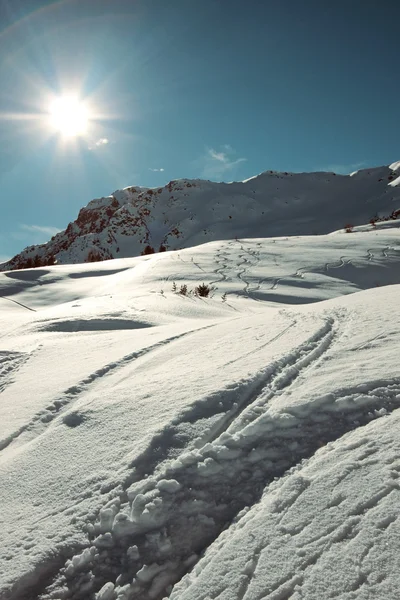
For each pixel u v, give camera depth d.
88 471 2.39
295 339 4.29
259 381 3.15
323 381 2.86
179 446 2.43
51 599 1.64
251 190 152.50
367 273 25.08
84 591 1.67
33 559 1.80
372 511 1.62
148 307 12.23
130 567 1.73
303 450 2.19
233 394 2.96
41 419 3.43
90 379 4.32
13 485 2.44
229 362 3.86
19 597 1.67
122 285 23.02
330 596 1.34
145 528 1.89
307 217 124.19
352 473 1.87
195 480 2.11
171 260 29.86
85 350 6.04
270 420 2.46
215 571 1.58
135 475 2.23
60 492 2.26
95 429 2.92
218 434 2.52
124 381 4.02
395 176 135.12
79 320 9.54
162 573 1.69
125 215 145.75
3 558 1.83
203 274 25.02
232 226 128.88
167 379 3.66
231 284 22.50
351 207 122.69
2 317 11.76
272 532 1.67
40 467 2.58
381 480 1.77
